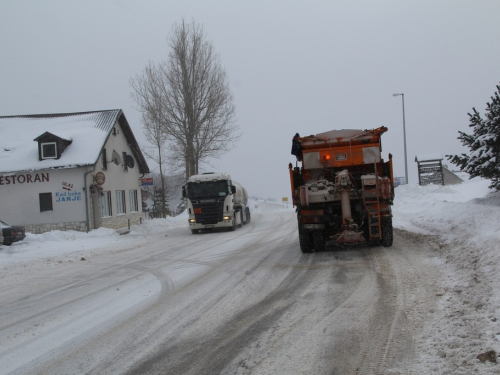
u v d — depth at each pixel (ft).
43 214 89.25
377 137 42.22
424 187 103.04
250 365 17.17
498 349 16.48
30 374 17.35
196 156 126.41
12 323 24.50
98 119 104.42
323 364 16.88
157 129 125.08
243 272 35.22
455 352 16.76
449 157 50.80
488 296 22.18
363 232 41.96
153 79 124.77
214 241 60.80
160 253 50.75
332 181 43.09
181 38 124.06
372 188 39.09
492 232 34.35
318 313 23.02
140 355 18.74
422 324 20.18
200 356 18.33
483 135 46.98
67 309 26.81
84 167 88.89
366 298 25.16
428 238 44.37
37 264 47.93
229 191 78.95
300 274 32.96
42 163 89.30
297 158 47.34
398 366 16.25
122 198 108.88
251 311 24.20
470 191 86.84
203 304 26.12
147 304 26.78
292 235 62.23
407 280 28.45
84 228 88.53
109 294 30.12
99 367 17.70
